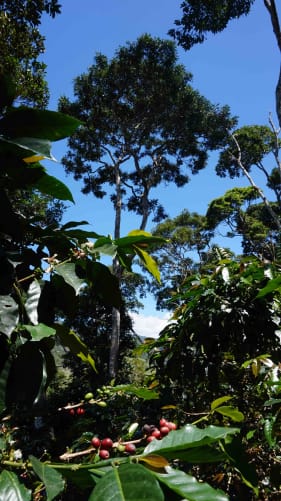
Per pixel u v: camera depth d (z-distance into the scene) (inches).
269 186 869.8
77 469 29.5
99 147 778.2
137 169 776.3
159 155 804.6
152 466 29.6
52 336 42.7
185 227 937.5
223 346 100.0
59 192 45.0
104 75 727.1
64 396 303.0
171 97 724.7
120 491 24.2
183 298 107.2
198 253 901.2
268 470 91.0
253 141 784.3
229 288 103.1
